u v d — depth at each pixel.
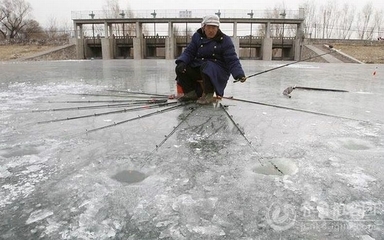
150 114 3.20
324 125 2.82
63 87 5.48
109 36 30.61
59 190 1.55
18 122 2.88
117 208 1.39
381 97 4.48
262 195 1.51
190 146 2.22
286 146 2.23
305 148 2.18
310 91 5.13
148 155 2.04
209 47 3.72
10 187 1.58
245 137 2.44
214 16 3.65
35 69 10.77
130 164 1.89
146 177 1.72
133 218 1.32
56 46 30.86
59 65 13.77
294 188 1.58
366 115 3.25
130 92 4.76
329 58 24.42
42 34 49.81
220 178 1.69
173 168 1.83
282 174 1.75
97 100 4.02
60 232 1.22
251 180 1.67
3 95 4.50
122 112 3.30
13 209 1.38
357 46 29.20
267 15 29.66
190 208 1.39
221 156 2.02
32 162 1.91
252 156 2.03
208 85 3.72
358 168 1.83
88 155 2.04
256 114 3.24
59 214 1.34
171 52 29.56
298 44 29.28
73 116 3.12
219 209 1.38
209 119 3.00
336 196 1.50
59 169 1.81
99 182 1.64
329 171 1.79
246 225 1.27
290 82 6.68
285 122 2.92
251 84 6.22
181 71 3.72
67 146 2.21
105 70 10.34
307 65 16.20
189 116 3.12
